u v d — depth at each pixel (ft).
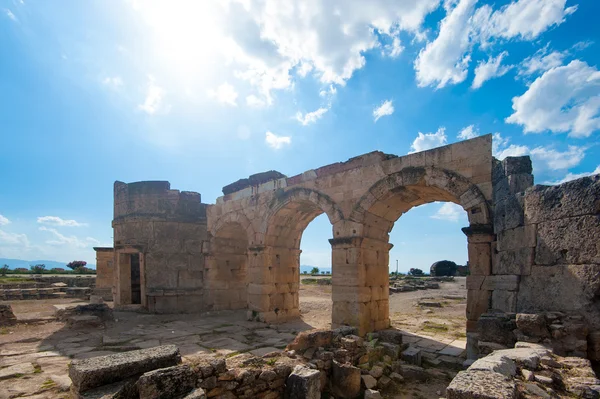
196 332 39.68
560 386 14.38
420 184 36.29
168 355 16.97
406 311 59.11
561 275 21.74
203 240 61.41
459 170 33.65
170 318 50.57
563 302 21.38
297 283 53.98
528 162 27.94
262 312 48.11
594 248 19.97
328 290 87.56
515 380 14.14
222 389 17.88
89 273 111.75
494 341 22.25
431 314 54.95
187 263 59.31
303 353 23.77
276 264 51.19
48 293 71.36
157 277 57.00
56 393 19.56
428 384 26.03
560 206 22.21
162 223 58.29
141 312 55.72
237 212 56.24
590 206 20.36
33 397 18.97
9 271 101.91
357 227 40.09
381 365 27.20
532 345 19.07
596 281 19.60
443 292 81.92
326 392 22.52
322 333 25.38
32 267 113.09
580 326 19.20
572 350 18.97
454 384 12.30
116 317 50.65
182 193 61.11
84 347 31.24
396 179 37.78
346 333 28.53
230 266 62.49
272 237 51.01
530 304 23.93
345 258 40.52
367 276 40.70
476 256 31.01
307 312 57.93
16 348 30.42
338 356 24.02
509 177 27.76
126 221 59.67
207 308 58.54
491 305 29.66
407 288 88.33
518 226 25.98
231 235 62.64
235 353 30.12
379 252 43.52
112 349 30.73
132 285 69.62
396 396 23.90
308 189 46.06
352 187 41.57
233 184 61.26
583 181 20.95
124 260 61.82
